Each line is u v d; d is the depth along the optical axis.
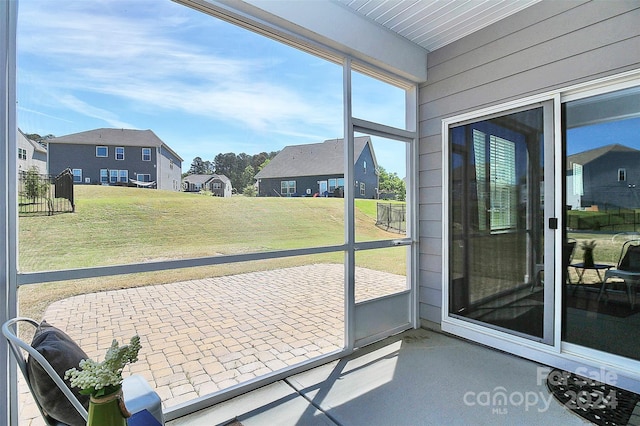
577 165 2.43
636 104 2.18
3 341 1.54
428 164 3.46
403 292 3.42
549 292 2.56
